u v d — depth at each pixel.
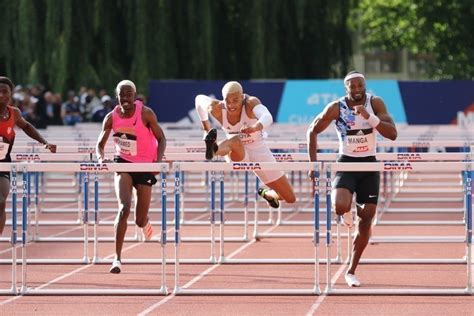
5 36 102.62
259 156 35.44
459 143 46.38
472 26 130.88
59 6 100.62
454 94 90.69
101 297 30.17
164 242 30.34
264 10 106.62
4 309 28.41
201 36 105.62
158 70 103.56
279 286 31.86
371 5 139.25
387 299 29.66
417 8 131.75
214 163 29.81
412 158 36.00
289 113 91.31
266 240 43.78
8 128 33.81
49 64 100.56
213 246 37.09
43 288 31.52
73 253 40.03
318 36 111.75
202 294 30.39
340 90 91.00
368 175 31.31
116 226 31.91
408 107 91.06
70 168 30.17
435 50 134.25
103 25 102.94
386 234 45.66
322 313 27.55
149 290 30.78
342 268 35.78
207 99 35.81
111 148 44.09
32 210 53.22
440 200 62.28
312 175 30.22
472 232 33.53
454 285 31.91
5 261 37.06
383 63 166.50
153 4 103.88
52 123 86.75
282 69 109.00
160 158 33.38
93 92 92.12
